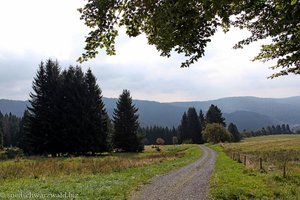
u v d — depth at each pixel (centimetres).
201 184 1884
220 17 549
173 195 1534
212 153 6494
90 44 559
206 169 2888
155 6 525
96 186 1709
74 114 5922
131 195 1521
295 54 814
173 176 2312
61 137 5788
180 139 14350
